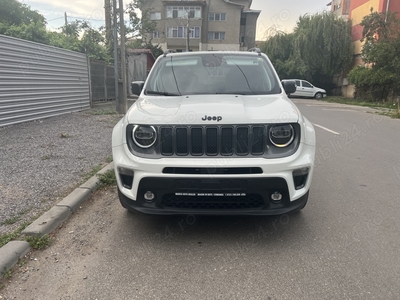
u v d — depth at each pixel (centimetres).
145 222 391
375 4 2683
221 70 459
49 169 554
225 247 338
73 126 952
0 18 2634
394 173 591
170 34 4497
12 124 919
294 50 3278
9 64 885
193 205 333
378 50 2345
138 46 2983
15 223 370
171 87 437
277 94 417
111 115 1205
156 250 332
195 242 348
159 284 279
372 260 313
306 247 337
